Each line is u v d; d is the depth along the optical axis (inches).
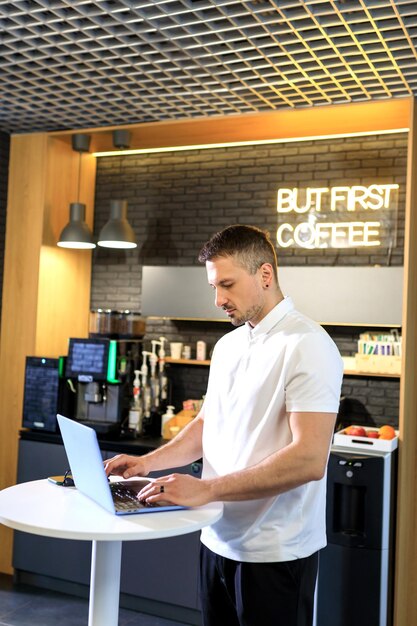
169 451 93.2
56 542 175.9
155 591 162.4
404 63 142.9
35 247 192.7
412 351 152.8
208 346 198.7
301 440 76.5
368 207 182.7
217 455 88.2
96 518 73.6
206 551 89.1
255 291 84.1
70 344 182.1
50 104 180.2
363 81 154.3
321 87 158.6
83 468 79.0
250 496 75.9
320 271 172.6
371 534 142.4
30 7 131.3
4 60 155.0
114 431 176.1
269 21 128.2
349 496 146.3
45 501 80.7
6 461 191.3
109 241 186.4
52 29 138.8
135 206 212.1
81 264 209.9
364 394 179.5
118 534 68.0
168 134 190.1
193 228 204.4
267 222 194.9
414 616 152.2
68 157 203.3
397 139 180.7
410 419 152.4
